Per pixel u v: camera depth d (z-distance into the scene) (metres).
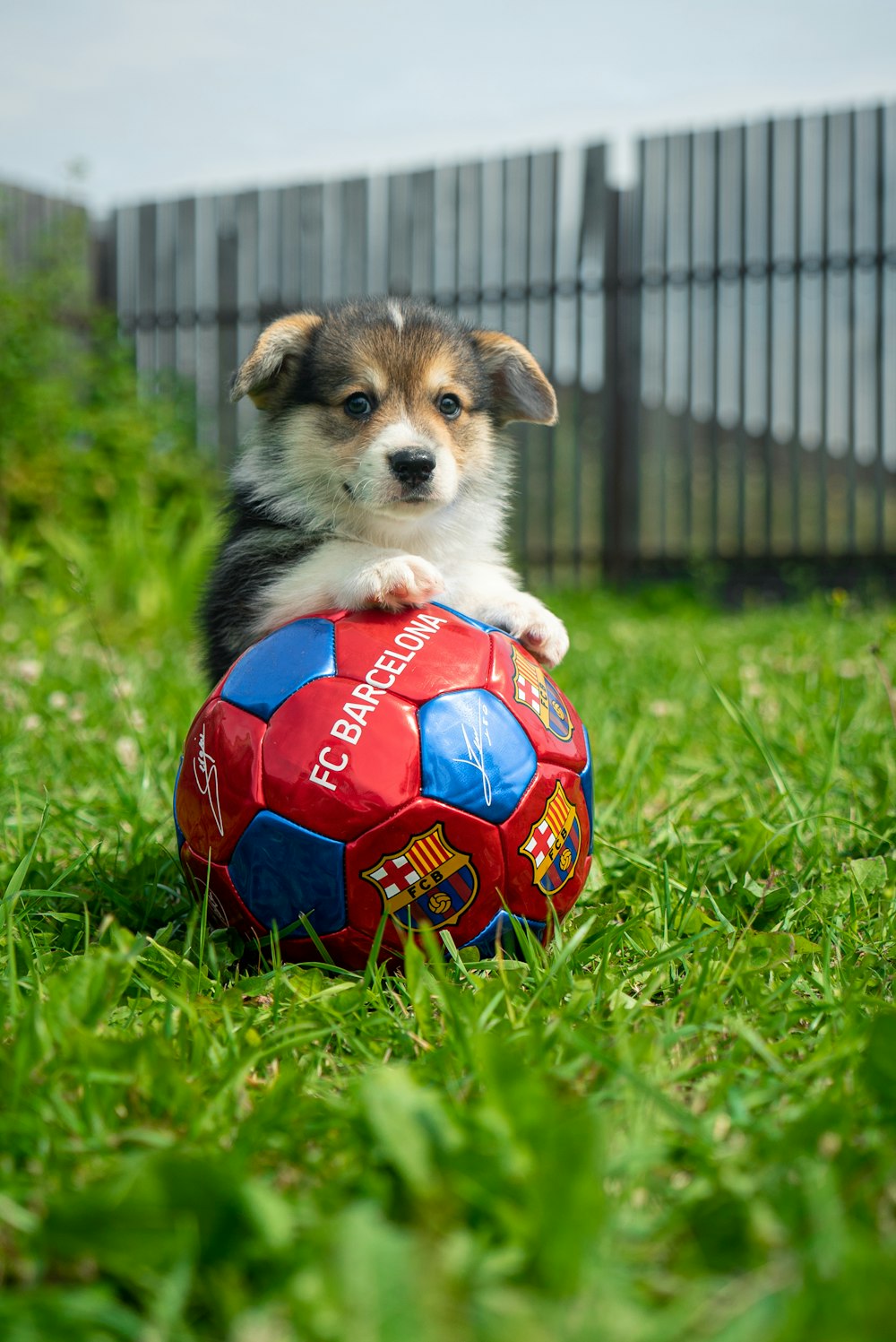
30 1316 0.74
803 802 1.30
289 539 1.24
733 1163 0.82
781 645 2.31
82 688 1.78
